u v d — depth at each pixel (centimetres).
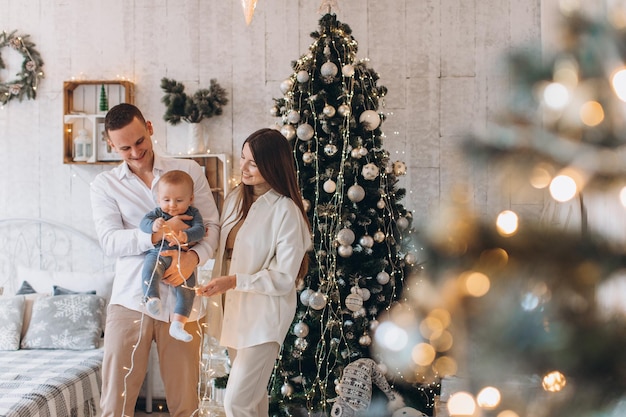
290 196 297
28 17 511
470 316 89
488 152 89
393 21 479
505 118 89
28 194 514
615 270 81
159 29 500
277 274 284
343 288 381
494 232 89
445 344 105
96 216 307
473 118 474
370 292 384
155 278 286
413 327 113
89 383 404
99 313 470
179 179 289
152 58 500
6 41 507
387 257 393
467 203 96
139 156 300
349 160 382
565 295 83
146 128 307
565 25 85
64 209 511
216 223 312
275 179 293
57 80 509
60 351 448
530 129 87
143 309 296
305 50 487
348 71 373
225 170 479
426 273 95
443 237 92
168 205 288
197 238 290
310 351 380
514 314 84
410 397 394
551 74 84
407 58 479
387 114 479
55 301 464
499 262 87
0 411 325
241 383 286
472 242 90
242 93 493
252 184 296
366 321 377
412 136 479
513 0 471
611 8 86
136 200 308
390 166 406
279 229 290
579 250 83
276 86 490
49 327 453
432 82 477
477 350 92
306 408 383
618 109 84
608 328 79
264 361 290
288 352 382
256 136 294
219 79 495
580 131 84
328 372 373
